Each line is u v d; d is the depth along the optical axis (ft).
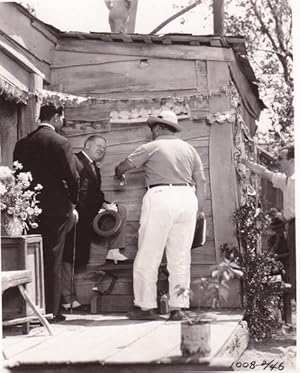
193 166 20.89
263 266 21.43
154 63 22.99
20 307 18.17
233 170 22.25
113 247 22.12
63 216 20.20
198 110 22.47
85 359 15.64
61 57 23.58
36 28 22.39
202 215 21.16
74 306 22.27
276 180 22.38
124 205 22.77
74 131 23.12
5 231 18.93
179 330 18.39
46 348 16.65
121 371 15.60
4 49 20.81
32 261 18.62
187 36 22.36
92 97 23.31
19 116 22.50
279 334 21.72
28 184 19.34
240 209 22.15
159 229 20.01
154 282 20.30
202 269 22.06
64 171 20.12
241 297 21.22
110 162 22.93
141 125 22.82
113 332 18.44
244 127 25.20
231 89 22.45
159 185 20.30
